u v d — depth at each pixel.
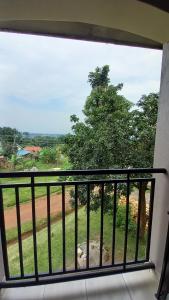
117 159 4.46
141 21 1.43
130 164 4.48
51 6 1.32
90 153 4.61
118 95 5.07
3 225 1.46
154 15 1.34
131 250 4.06
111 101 4.95
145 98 4.91
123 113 4.79
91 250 3.85
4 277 1.59
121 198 4.64
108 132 4.53
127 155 4.47
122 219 4.61
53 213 4.62
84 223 4.89
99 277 1.68
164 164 1.61
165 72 1.60
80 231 4.66
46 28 1.69
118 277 1.68
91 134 4.82
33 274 1.58
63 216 1.54
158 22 1.41
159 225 1.68
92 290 1.55
